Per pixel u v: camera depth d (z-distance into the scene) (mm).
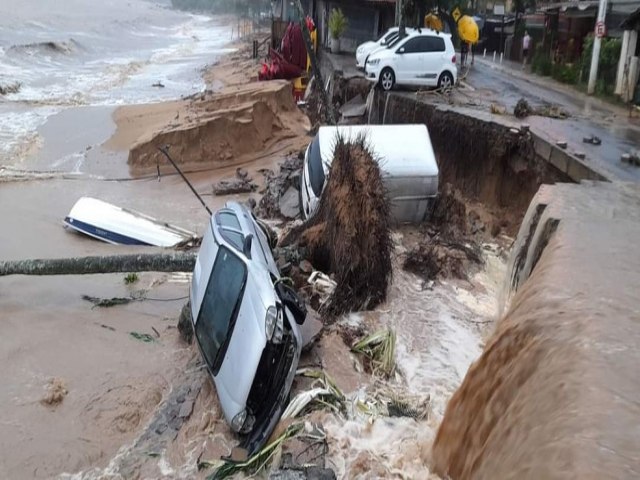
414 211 12000
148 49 62781
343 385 7363
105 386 8203
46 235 13797
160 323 10031
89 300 10852
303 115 25109
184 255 10305
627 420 3133
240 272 7309
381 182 9984
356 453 6285
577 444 2967
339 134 10672
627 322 4363
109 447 7113
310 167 12492
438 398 7293
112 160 20281
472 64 27703
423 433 6531
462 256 11023
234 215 8711
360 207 9477
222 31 91750
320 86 20531
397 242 11422
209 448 6762
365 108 20250
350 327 8555
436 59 19578
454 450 5168
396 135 12109
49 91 33000
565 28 29000
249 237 7797
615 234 6773
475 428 4785
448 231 11977
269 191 15336
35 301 10766
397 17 25109
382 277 9414
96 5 107188
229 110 21125
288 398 6926
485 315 9367
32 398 7969
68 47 50438
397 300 9570
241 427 6602
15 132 23328
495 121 13984
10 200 16078
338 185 9922
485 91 20125
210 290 7691
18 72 38188
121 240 13391
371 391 7316
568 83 23125
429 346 8438
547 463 2980
